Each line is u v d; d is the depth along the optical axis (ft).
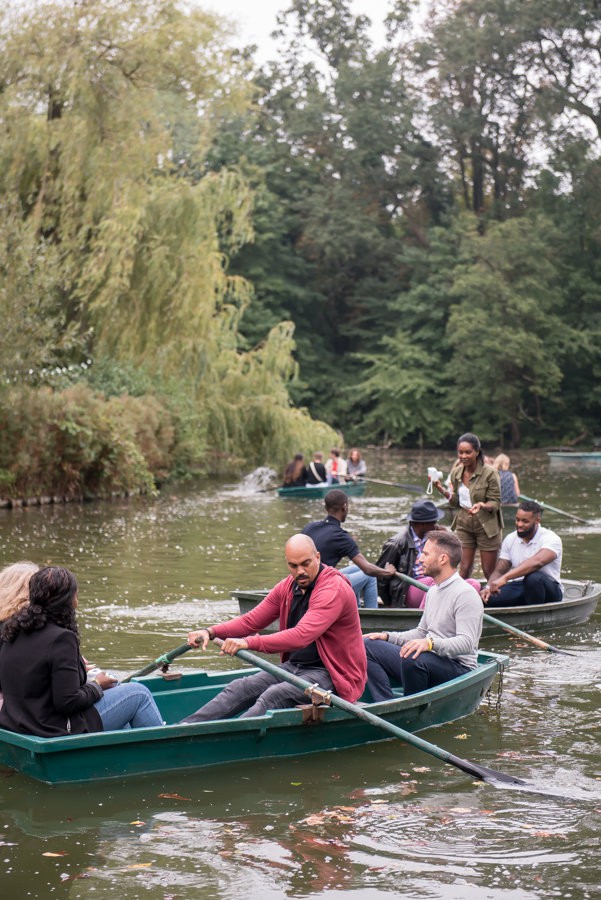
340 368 184.75
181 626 31.81
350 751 21.13
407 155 175.22
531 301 155.33
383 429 176.24
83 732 19.17
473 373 160.25
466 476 34.24
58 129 76.59
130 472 76.89
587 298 165.99
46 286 67.36
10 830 16.84
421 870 15.51
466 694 23.29
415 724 22.35
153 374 89.40
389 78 177.17
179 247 85.97
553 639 31.48
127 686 20.35
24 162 76.84
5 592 19.66
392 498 79.71
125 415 81.61
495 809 17.92
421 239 183.11
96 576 40.70
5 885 14.92
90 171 78.18
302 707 20.63
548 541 33.40
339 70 179.22
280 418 97.35
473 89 175.22
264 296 176.55
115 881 15.08
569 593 36.45
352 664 21.71
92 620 32.48
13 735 18.74
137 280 84.28
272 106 186.50
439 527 32.01
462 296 167.94
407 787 18.99
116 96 78.95
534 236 157.48
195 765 19.85
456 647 23.18
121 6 79.51
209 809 17.81
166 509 68.03
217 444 96.94
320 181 184.14
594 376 170.50
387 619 30.37
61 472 72.59
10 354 66.33
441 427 168.45
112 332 84.28
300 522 60.90
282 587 22.20
